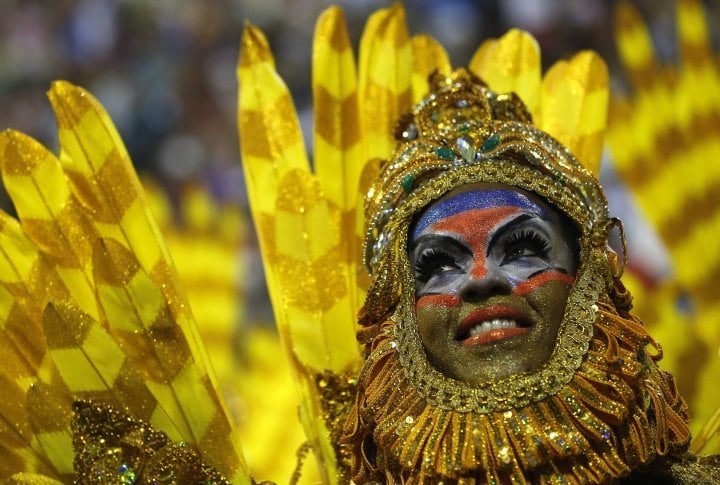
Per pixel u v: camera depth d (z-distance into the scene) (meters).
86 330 3.02
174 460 2.99
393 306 2.98
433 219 2.87
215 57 10.48
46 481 2.97
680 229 4.07
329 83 3.52
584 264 2.82
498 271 2.78
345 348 3.33
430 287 2.83
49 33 10.98
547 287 2.76
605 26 9.30
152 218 3.29
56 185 3.23
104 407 3.01
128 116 10.37
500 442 2.66
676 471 2.81
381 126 3.49
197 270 5.07
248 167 3.47
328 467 3.26
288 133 3.46
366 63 3.55
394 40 3.55
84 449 2.98
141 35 10.73
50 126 10.69
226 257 5.11
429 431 2.73
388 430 2.79
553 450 2.63
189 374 3.12
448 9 9.91
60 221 3.21
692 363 3.71
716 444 3.21
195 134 10.20
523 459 2.63
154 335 3.10
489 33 9.74
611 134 4.20
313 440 3.29
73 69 10.83
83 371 3.02
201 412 3.12
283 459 4.60
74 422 3.00
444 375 2.77
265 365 5.05
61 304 3.02
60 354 3.01
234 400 5.04
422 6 9.98
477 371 2.72
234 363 5.29
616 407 2.66
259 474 4.57
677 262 4.05
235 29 10.59
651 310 3.82
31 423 3.00
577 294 2.78
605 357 2.69
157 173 10.11
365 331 2.99
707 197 4.05
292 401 4.83
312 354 3.33
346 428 2.97
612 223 2.84
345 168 3.47
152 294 3.10
